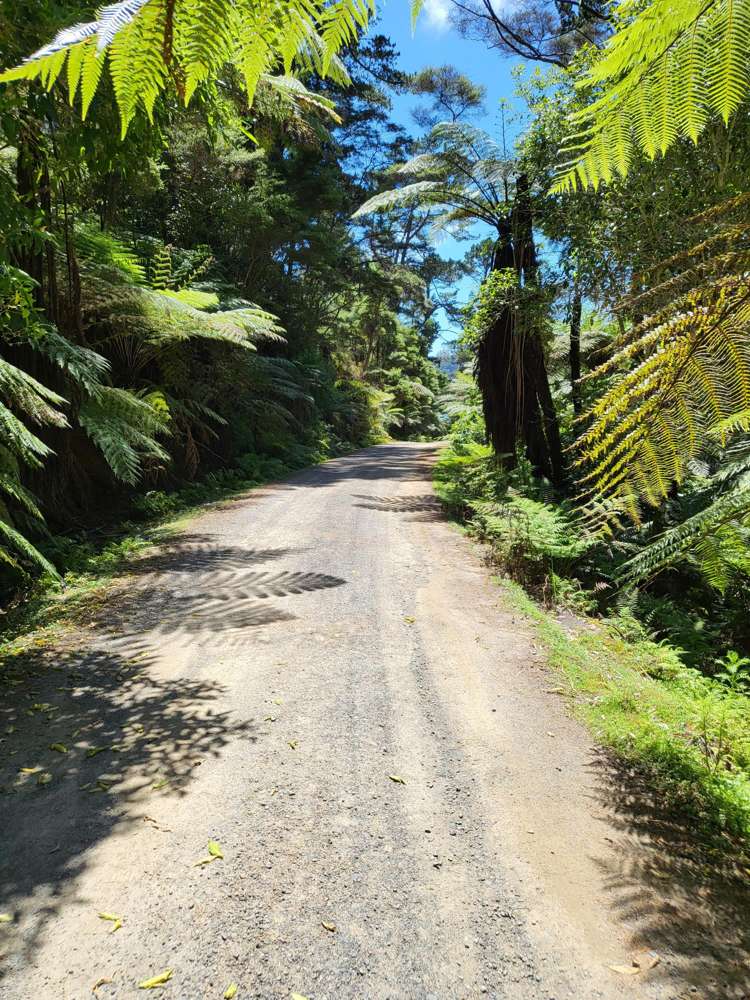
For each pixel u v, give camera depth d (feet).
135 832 8.67
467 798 9.61
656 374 3.47
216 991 6.34
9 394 17.72
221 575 20.66
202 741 11.00
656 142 2.25
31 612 17.28
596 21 31.48
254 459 46.98
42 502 24.29
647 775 10.29
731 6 1.91
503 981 6.53
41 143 16.89
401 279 96.22
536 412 33.24
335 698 12.67
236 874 7.92
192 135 34.76
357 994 6.35
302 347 73.56
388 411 119.34
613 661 15.23
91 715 11.84
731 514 4.55
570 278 26.27
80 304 25.57
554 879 7.97
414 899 7.60
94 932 7.00
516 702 12.70
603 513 3.80
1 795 9.46
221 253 53.42
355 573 21.27
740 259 3.37
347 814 9.16
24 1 10.32
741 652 17.06
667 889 7.83
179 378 36.27
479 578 21.27
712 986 6.48
